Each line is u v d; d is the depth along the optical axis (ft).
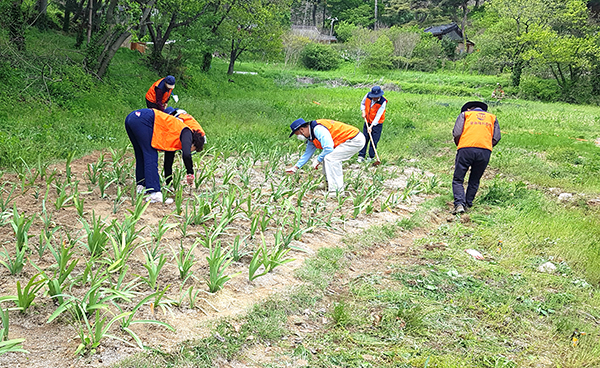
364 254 16.96
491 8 142.92
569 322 12.69
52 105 39.27
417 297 13.61
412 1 256.73
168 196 19.76
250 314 11.48
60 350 9.23
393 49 165.37
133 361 9.13
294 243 16.43
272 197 20.92
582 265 17.10
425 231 20.18
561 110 88.74
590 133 52.75
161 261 12.03
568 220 21.29
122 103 50.14
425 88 127.85
